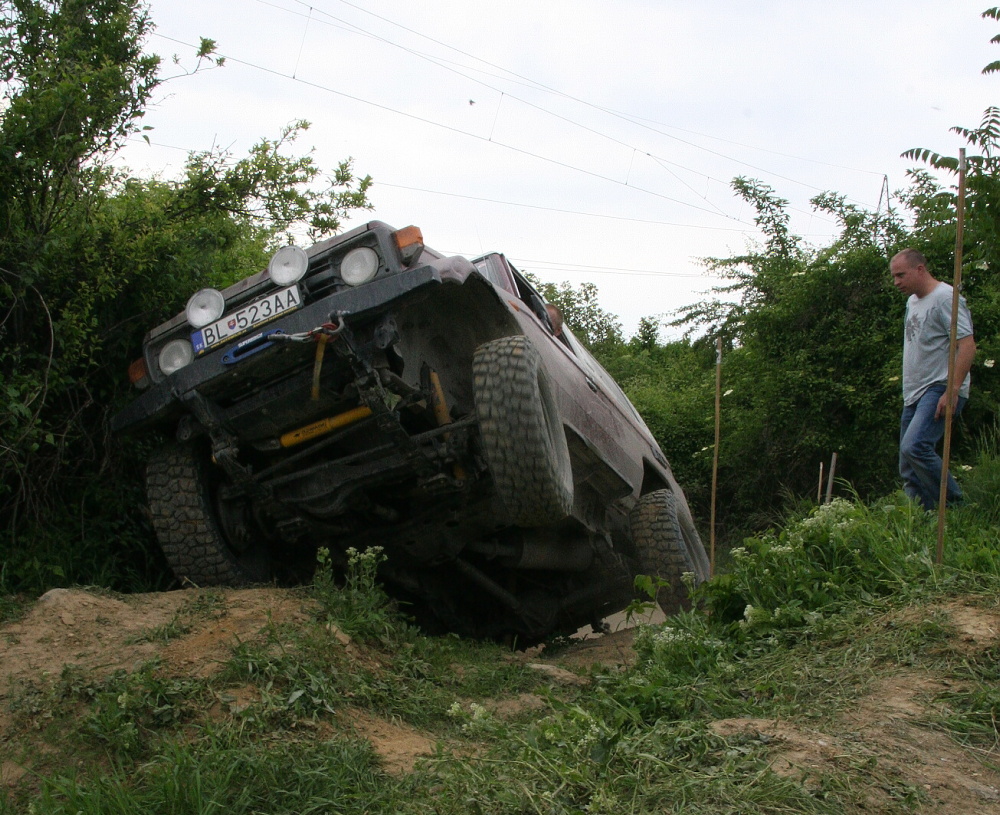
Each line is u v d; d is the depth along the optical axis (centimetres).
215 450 444
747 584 397
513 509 439
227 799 257
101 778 267
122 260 521
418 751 300
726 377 1200
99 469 539
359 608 396
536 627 588
